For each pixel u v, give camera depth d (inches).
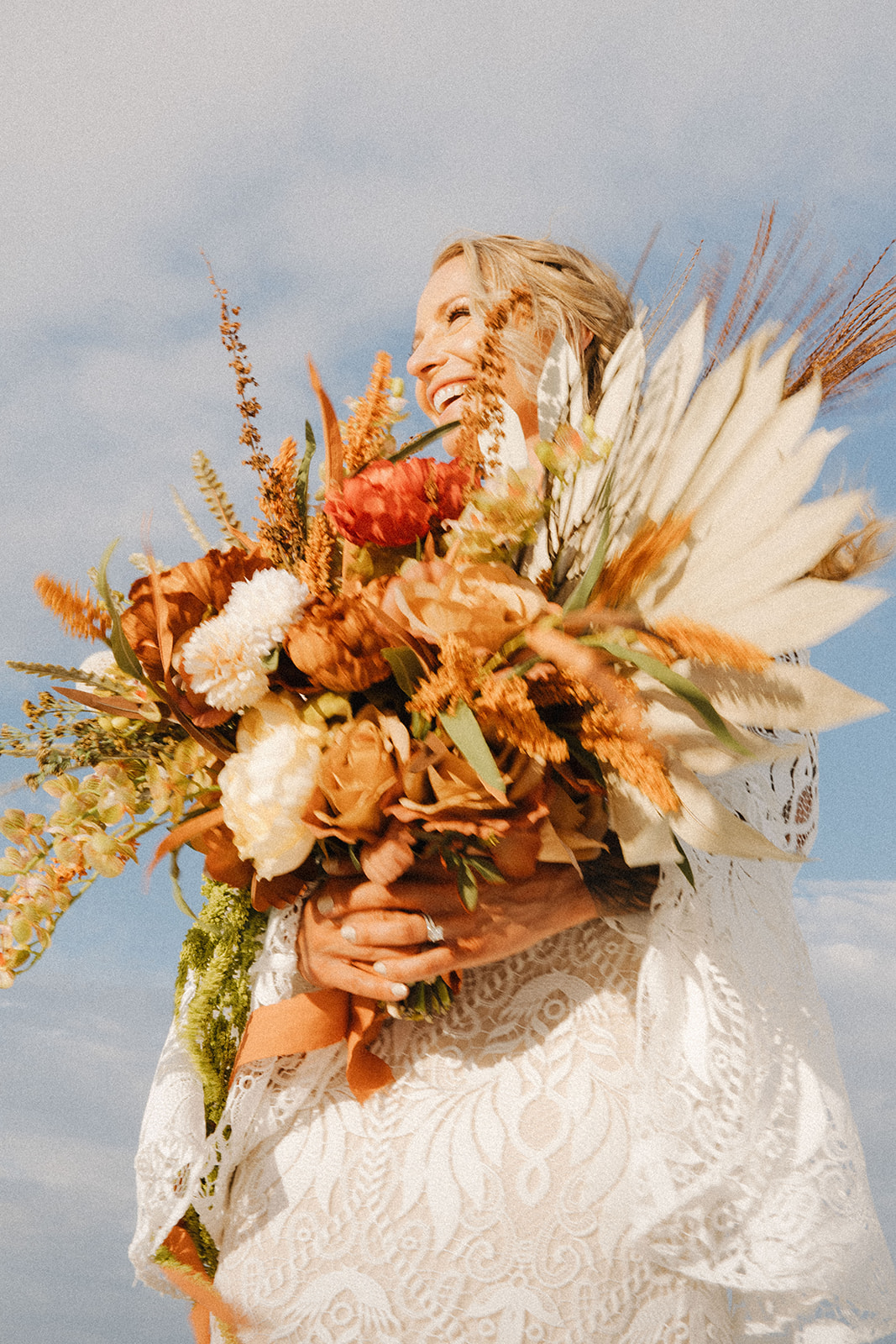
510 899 38.2
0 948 38.8
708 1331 35.8
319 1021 39.9
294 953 41.4
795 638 33.6
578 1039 37.9
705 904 37.7
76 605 37.9
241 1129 39.6
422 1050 39.0
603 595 35.2
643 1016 36.3
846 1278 34.4
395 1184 36.8
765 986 37.9
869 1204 35.7
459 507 38.0
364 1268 36.0
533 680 34.4
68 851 38.7
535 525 38.1
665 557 34.9
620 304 49.4
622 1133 36.1
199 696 37.6
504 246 49.3
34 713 40.6
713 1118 34.7
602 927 40.4
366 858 36.9
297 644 35.5
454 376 48.8
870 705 33.6
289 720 36.9
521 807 36.1
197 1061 42.1
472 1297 34.9
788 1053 37.2
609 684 32.5
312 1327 36.0
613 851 39.7
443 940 37.9
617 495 37.4
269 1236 38.0
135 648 38.0
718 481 35.2
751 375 35.2
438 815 35.3
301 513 39.9
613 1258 34.9
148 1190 39.6
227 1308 37.9
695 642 32.5
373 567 38.4
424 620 34.1
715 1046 35.4
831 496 33.3
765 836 41.0
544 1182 35.6
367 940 38.0
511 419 43.1
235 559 39.0
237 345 38.3
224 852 39.8
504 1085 37.4
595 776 36.7
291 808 35.7
